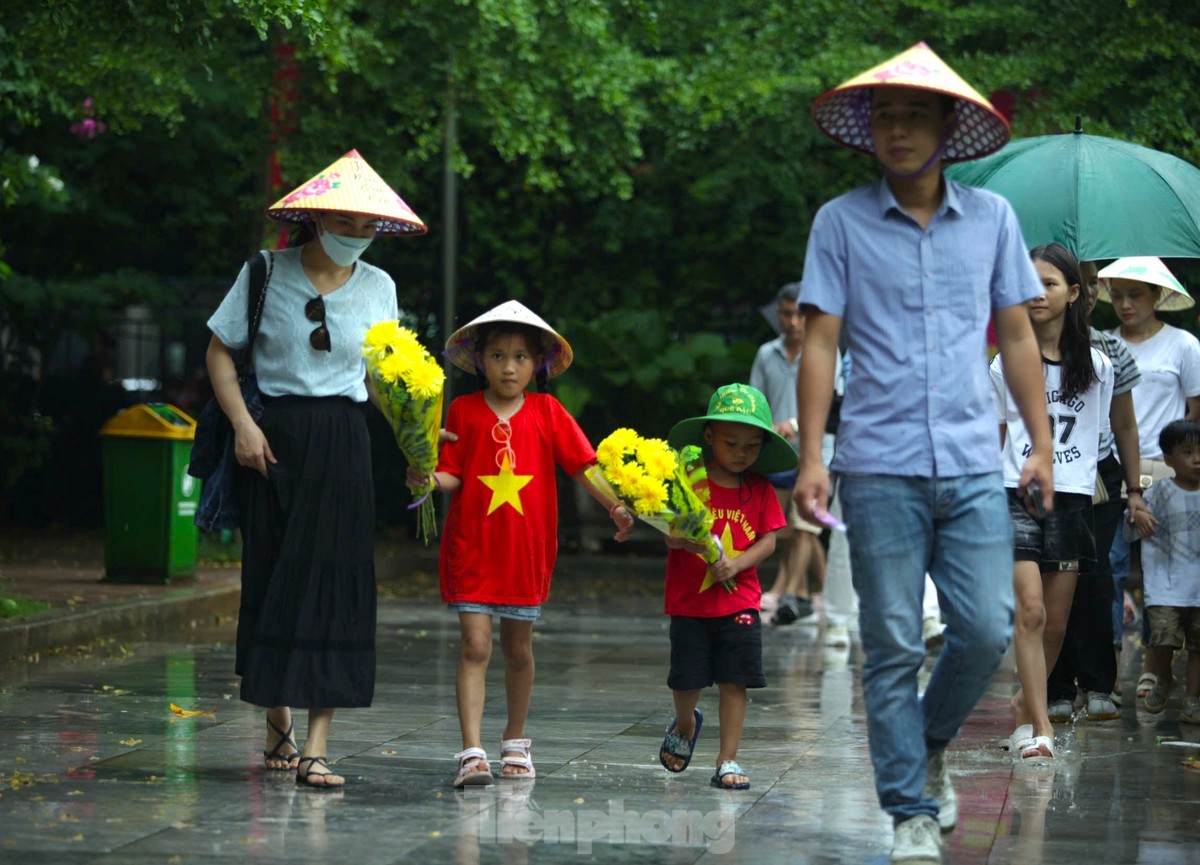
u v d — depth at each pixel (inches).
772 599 1112.2
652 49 1422.2
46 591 1013.2
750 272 1705.2
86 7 820.0
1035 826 460.1
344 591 501.0
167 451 1071.0
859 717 675.4
